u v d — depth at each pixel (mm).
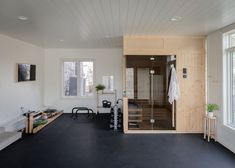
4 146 4867
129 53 6035
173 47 6047
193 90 6105
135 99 6262
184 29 5168
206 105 5766
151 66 6211
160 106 6270
